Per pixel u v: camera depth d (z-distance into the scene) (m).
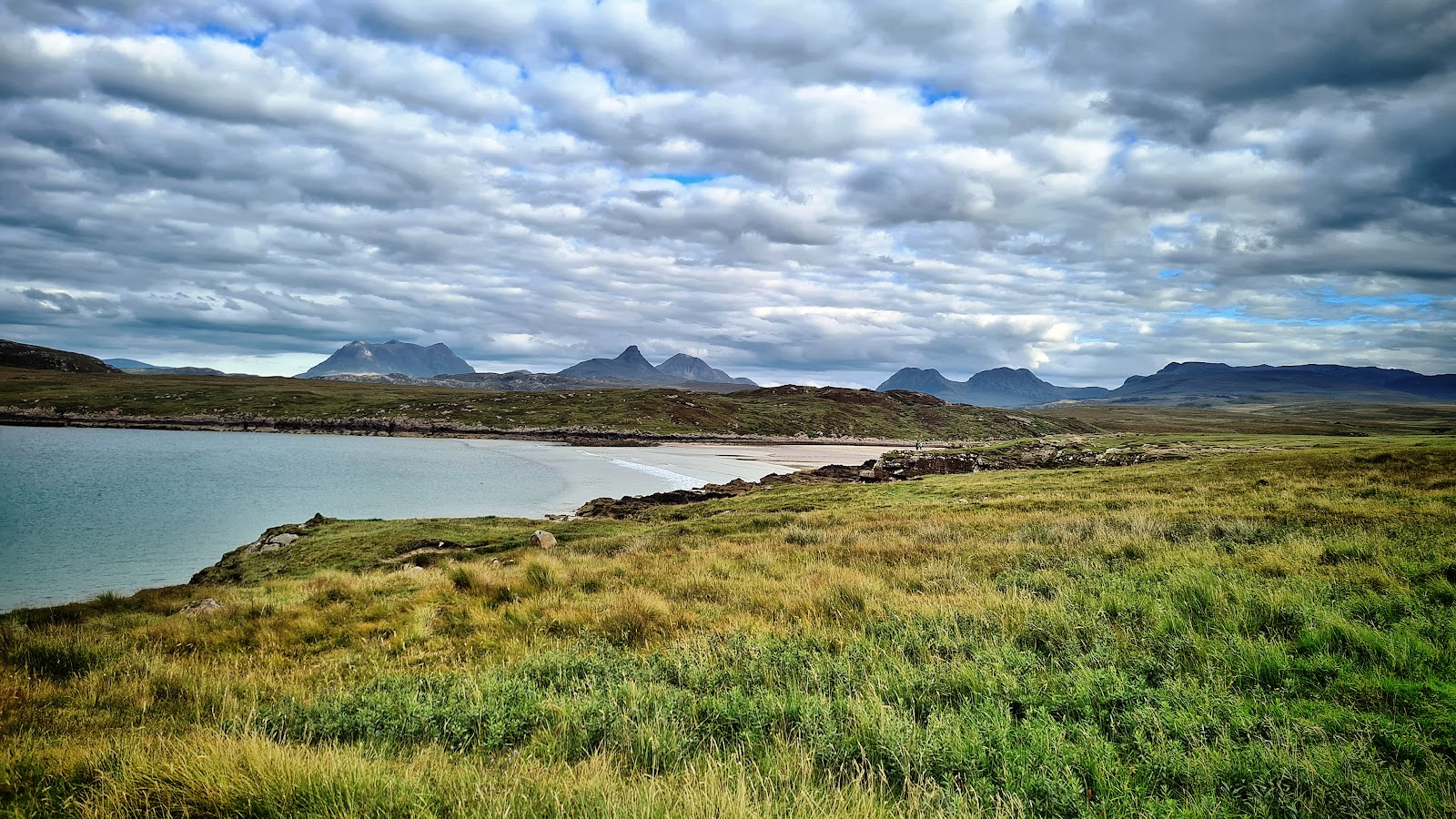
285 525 31.80
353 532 29.38
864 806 4.05
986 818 3.99
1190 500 22.42
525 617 11.30
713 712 6.09
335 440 124.12
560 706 6.46
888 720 5.34
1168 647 7.19
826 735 5.26
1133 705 5.59
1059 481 35.06
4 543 33.50
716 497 47.53
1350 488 22.00
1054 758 4.57
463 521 32.62
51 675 9.17
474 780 4.66
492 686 7.22
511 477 69.62
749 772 4.81
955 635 8.20
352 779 4.52
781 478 56.94
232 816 4.23
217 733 5.84
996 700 5.85
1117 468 39.72
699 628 9.86
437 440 130.00
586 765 4.93
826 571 13.64
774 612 10.78
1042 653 7.49
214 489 56.06
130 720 7.07
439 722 6.39
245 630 12.09
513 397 181.25
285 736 6.05
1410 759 4.58
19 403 140.12
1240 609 8.05
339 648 10.77
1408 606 7.66
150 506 46.50
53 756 5.48
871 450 145.38
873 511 28.06
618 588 13.64
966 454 58.56
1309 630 7.02
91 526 38.75
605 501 45.41
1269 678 6.24
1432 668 5.96
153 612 16.53
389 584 15.80
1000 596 10.01
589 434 147.25
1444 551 10.48
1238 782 4.34
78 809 4.40
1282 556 11.29
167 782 4.69
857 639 8.33
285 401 161.88
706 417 168.38
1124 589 9.84
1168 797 4.09
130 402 150.38
